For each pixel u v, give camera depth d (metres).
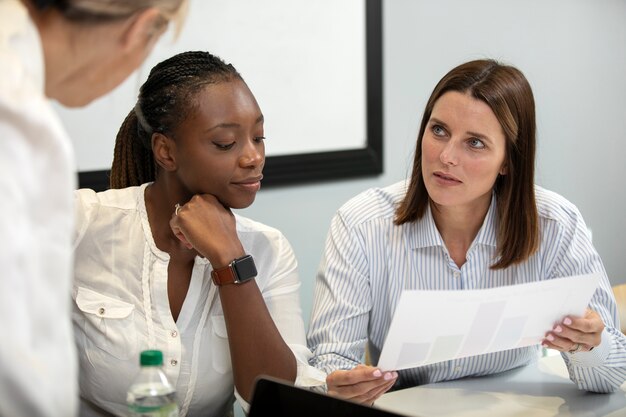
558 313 1.55
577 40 3.59
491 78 1.63
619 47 3.73
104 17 0.90
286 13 2.79
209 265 1.50
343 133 2.98
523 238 1.76
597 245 3.81
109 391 1.48
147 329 1.46
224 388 1.53
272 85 2.79
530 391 1.70
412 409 1.59
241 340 1.44
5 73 0.82
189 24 2.58
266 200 2.84
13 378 0.78
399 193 1.90
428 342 1.47
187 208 1.44
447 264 1.81
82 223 1.48
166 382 1.14
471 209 1.77
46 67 0.92
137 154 1.61
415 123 3.19
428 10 3.16
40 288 0.81
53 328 0.82
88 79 0.95
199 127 1.38
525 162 1.71
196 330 1.49
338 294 1.79
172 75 1.40
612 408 1.61
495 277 1.82
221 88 1.39
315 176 2.92
